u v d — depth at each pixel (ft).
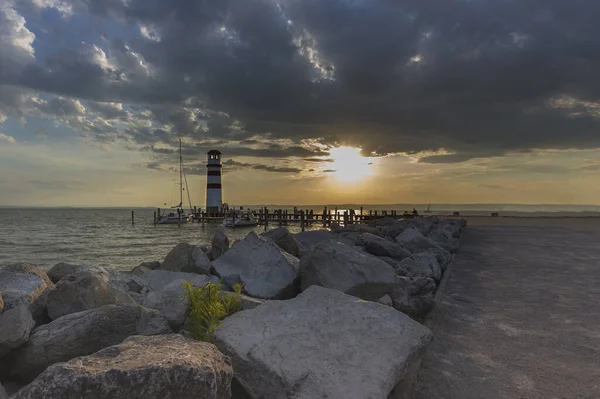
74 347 11.55
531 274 32.07
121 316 12.31
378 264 21.16
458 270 34.30
